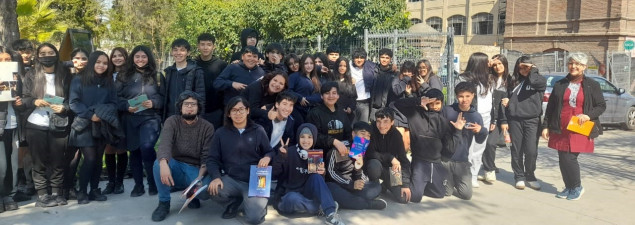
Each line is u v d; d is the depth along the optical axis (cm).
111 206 523
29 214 493
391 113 534
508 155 857
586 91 552
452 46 1159
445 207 539
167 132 486
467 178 569
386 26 1577
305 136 490
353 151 508
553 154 862
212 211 512
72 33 745
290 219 489
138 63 550
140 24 2630
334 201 481
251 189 466
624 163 795
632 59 1967
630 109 1221
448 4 3416
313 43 1623
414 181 555
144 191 572
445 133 566
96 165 536
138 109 536
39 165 513
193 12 2067
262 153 493
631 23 2423
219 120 607
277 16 1720
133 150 550
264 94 554
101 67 522
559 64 1964
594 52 2461
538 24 2739
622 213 523
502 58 638
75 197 549
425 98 559
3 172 491
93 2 2933
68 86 528
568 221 495
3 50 494
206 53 609
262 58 686
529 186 630
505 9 3064
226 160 484
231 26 1869
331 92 527
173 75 571
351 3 1609
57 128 509
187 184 501
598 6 2466
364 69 755
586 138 561
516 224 484
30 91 507
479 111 627
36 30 1344
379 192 529
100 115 505
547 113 587
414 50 1288
